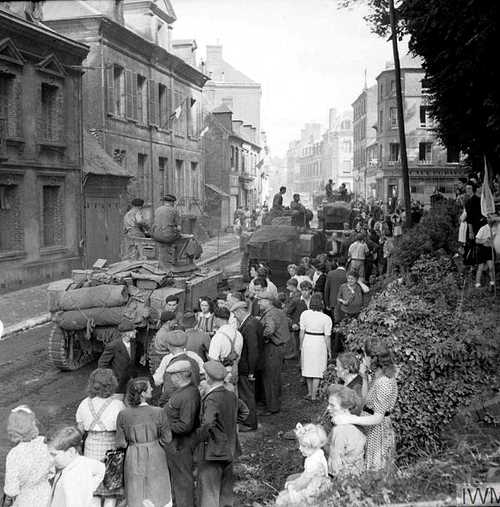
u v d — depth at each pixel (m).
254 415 9.43
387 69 48.31
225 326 8.77
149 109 34.97
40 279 23.55
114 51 30.56
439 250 14.96
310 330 10.59
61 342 12.27
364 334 8.05
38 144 23.27
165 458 6.30
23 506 5.65
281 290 20.69
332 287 13.34
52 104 24.70
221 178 51.62
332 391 6.18
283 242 21.41
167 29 37.44
